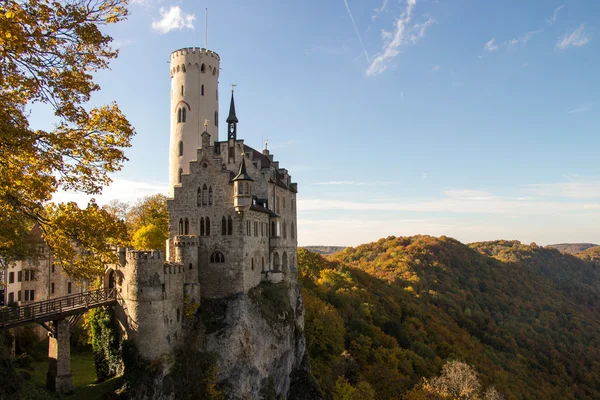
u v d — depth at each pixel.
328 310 88.56
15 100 25.31
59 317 45.09
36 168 27.95
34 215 31.09
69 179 29.22
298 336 71.00
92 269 33.44
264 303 61.97
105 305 50.31
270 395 56.09
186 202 61.56
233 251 59.19
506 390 96.12
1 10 22.17
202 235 60.41
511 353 135.75
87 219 31.72
